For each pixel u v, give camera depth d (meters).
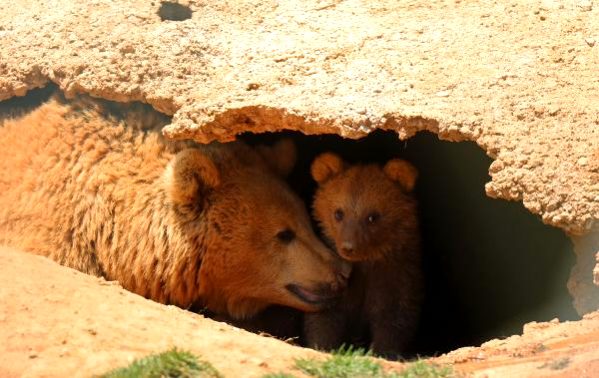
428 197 16.00
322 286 13.04
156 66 13.59
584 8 13.84
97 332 9.23
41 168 13.20
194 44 13.86
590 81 12.57
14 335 8.97
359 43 13.57
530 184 11.39
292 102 12.66
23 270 10.29
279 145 14.14
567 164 11.42
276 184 13.45
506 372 8.66
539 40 13.34
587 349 8.91
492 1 14.23
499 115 12.07
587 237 11.14
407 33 13.72
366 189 13.56
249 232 13.02
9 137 13.72
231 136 13.09
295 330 14.46
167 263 12.92
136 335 9.34
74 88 13.70
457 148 15.38
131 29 14.23
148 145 13.24
